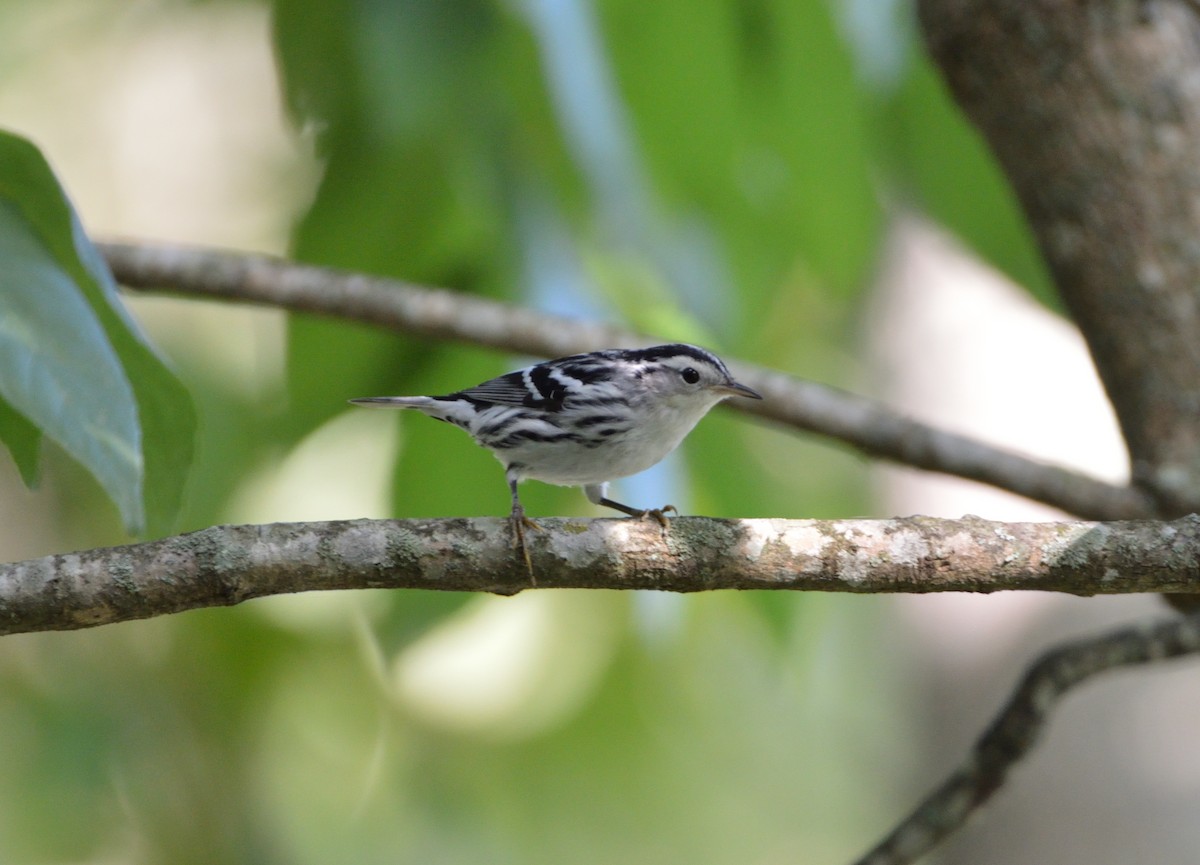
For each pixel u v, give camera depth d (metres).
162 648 13.71
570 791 14.52
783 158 11.68
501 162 10.59
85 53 15.95
